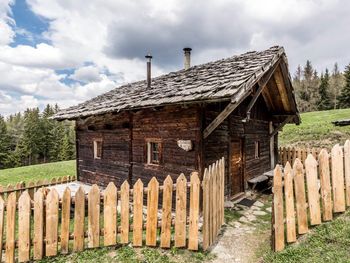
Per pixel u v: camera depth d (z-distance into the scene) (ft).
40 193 17.13
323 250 15.40
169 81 32.37
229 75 22.85
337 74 228.43
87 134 37.93
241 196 29.73
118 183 31.58
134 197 17.92
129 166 29.81
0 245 16.79
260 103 34.96
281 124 36.52
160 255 16.81
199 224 20.65
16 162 159.43
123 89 43.27
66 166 67.77
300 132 72.79
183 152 24.07
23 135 178.81
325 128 70.23
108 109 28.71
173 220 18.12
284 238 17.61
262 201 28.86
